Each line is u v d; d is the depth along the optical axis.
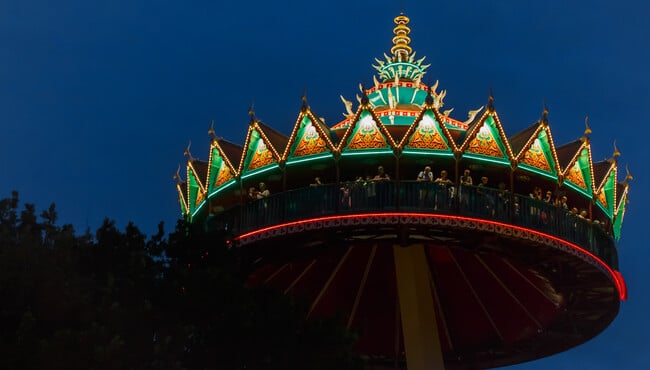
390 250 39.66
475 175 37.00
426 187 34.81
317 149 35.81
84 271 27.36
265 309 28.84
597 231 38.62
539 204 36.28
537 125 36.25
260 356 27.45
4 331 24.95
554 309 41.88
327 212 34.88
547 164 36.72
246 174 37.25
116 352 23.86
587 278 39.22
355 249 39.69
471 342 44.47
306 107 35.72
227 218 37.28
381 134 35.28
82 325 25.23
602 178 38.81
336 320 29.19
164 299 27.16
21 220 27.75
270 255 37.59
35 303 25.23
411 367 36.72
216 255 29.98
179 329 26.22
